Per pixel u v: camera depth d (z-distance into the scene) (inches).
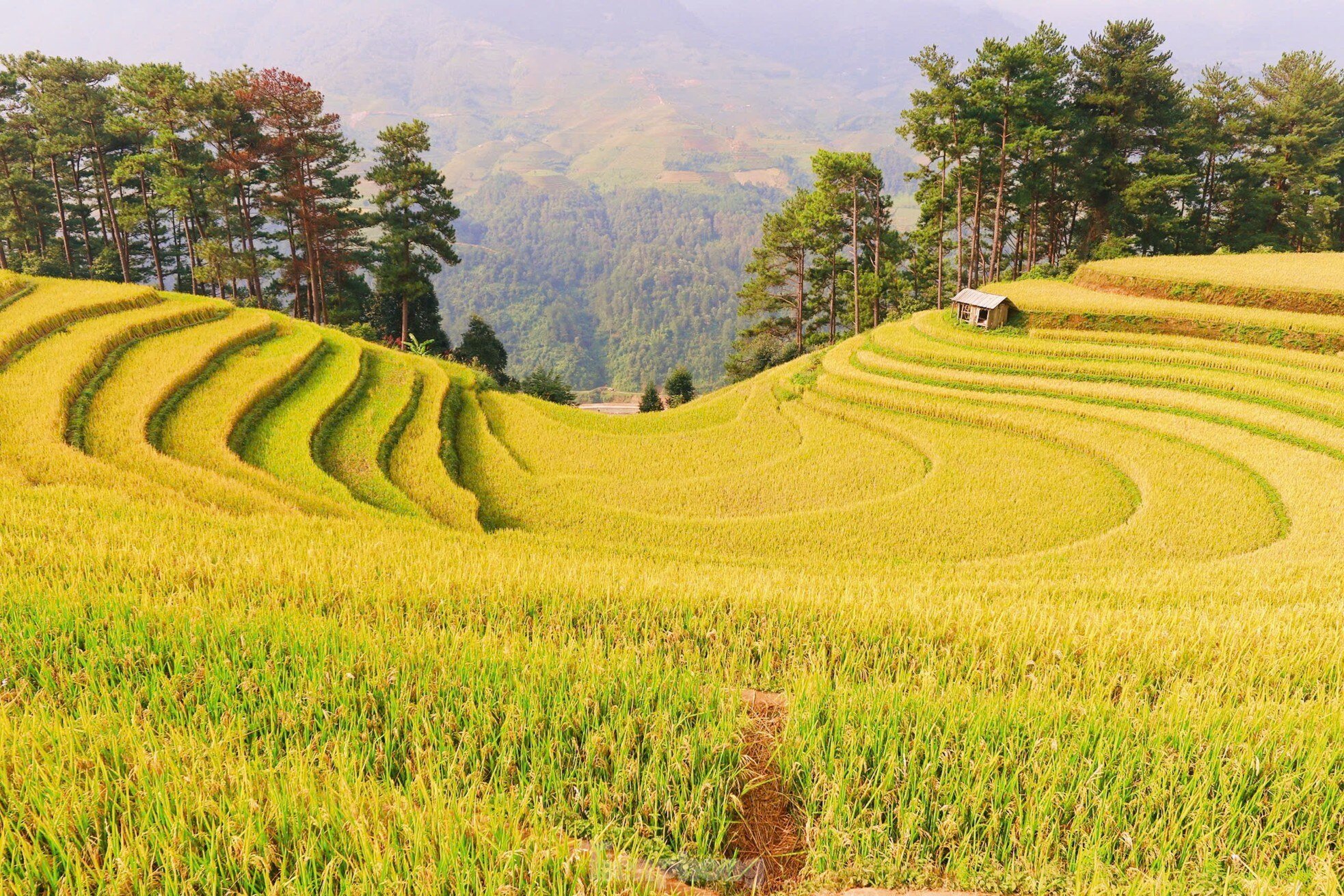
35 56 2281.0
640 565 577.6
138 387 1007.6
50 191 2516.0
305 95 1957.4
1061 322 1550.2
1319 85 2402.8
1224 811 174.1
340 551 428.5
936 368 1492.4
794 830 181.2
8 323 1131.3
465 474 1093.8
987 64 2036.2
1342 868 159.9
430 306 2787.9
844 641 301.9
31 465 675.4
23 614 266.1
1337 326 1293.1
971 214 2546.8
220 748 176.9
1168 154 2246.6
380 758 190.4
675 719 212.5
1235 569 568.1
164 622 268.2
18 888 134.3
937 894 157.5
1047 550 828.6
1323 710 222.5
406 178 2175.2
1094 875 150.3
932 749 192.9
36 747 174.2
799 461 1167.0
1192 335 1433.3
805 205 2470.5
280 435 988.6
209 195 2218.3
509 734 199.2
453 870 141.0
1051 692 239.3
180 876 139.4
